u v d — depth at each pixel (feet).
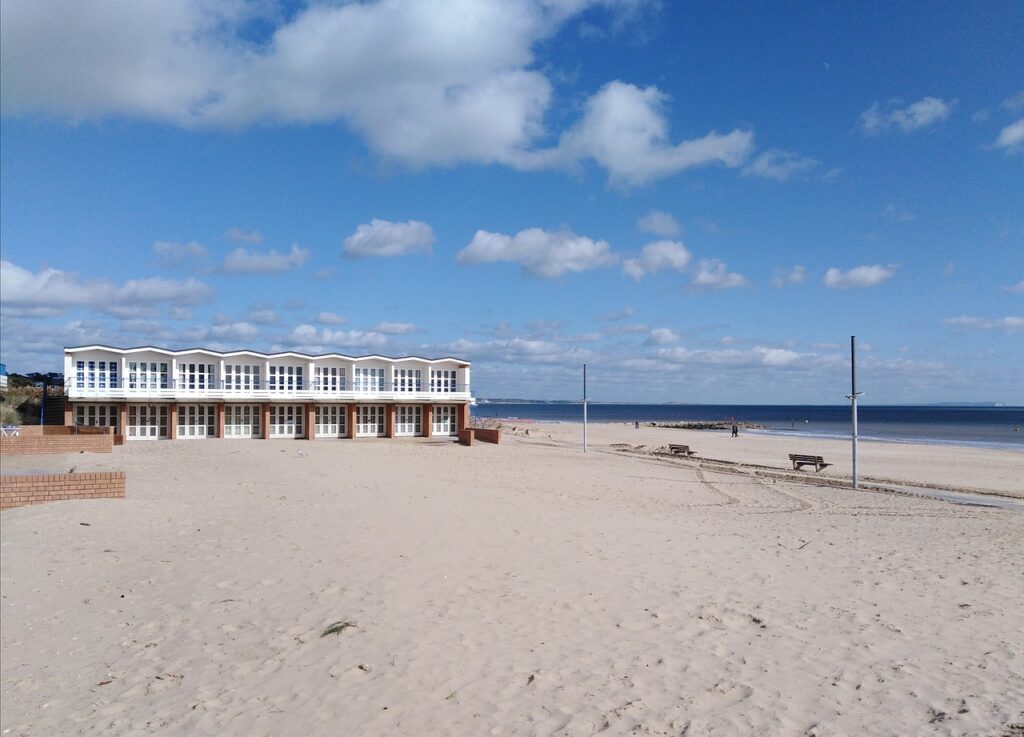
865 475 114.21
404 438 166.30
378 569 34.30
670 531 47.80
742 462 136.77
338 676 22.57
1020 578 35.19
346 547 38.78
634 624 26.81
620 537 44.16
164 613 29.19
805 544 44.39
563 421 487.20
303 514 48.88
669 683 21.27
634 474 100.07
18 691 22.80
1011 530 54.44
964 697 20.06
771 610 28.66
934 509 70.85
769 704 19.71
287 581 32.55
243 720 20.02
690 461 134.10
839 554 41.09
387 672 22.62
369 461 99.86
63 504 48.57
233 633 26.81
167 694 22.13
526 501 61.41
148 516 46.55
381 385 169.89
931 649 24.20
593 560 37.04
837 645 24.58
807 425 424.46
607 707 19.65
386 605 28.99
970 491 93.97
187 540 40.60
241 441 140.77
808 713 19.12
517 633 25.84
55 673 24.09
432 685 21.54
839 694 20.39
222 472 75.51
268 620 27.89
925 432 315.58
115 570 34.99
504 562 36.09
